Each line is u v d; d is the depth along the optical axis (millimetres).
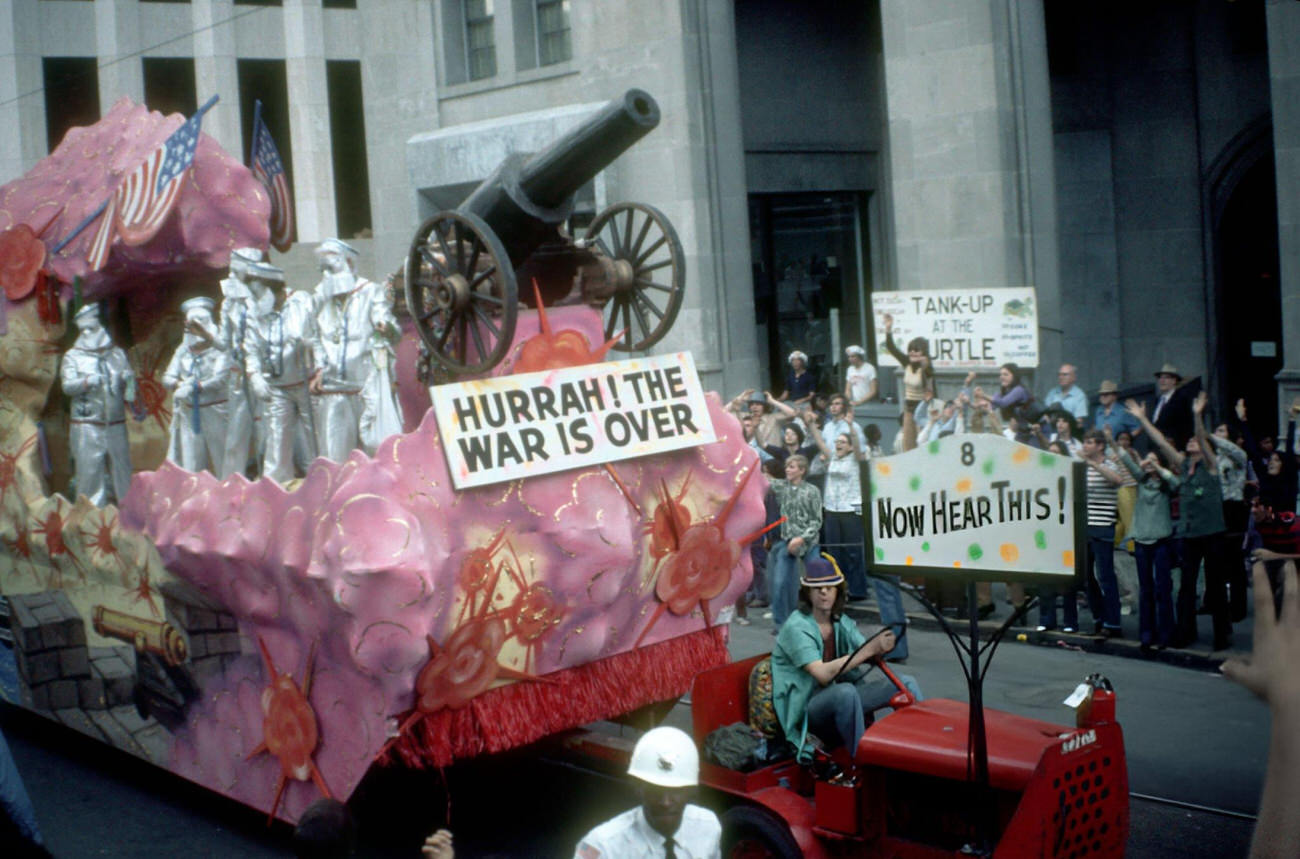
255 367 9734
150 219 9617
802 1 21609
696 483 8875
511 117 20500
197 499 8609
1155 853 8172
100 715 10023
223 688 8711
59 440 11633
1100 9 20094
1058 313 17000
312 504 7652
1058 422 13602
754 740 7898
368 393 9344
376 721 7668
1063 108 20531
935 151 17109
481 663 7949
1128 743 10094
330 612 7555
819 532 13758
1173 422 15703
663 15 18453
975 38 16531
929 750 6836
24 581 10805
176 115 10422
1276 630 1923
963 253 17031
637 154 18984
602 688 8633
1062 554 6121
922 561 6574
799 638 7746
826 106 21969
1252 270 19359
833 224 22500
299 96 33469
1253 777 9289
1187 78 19453
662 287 9055
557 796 9695
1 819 2533
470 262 8203
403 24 22031
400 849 8758
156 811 9680
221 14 32656
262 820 9406
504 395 8008
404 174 22438
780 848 7227
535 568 8070
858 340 22906
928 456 6504
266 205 10352
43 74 31734
